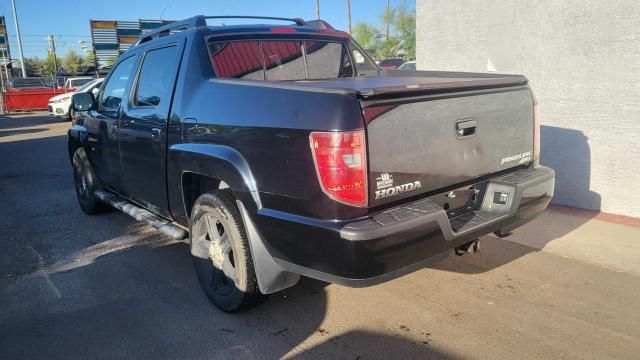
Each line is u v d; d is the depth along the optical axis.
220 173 3.27
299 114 2.79
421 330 3.29
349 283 2.71
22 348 3.21
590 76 5.40
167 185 4.00
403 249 2.70
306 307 3.64
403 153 2.81
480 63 6.42
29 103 26.97
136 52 4.75
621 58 5.15
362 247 2.57
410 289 3.87
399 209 2.82
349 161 2.60
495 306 3.58
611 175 5.41
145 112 4.20
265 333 3.32
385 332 3.28
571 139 5.66
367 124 2.63
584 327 3.28
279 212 2.92
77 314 3.64
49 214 6.34
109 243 5.16
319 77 4.56
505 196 3.34
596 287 3.83
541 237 4.86
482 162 3.32
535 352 3.02
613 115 5.29
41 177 8.73
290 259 2.95
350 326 3.37
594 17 5.29
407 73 4.73
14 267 4.59
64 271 4.45
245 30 4.12
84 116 5.77
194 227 3.72
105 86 5.38
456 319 3.42
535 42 5.79
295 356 3.04
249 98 3.14
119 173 4.93
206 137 3.43
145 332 3.37
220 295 3.59
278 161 2.89
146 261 4.63
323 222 2.69
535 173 3.62
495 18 6.15
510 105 3.50
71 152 6.33
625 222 5.18
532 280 3.97
